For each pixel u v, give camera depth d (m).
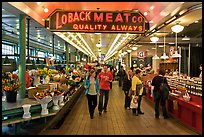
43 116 5.02
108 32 6.34
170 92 7.16
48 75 7.34
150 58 23.22
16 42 13.34
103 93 7.45
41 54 20.70
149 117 6.86
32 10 6.02
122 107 8.52
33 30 9.40
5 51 13.16
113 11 6.35
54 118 5.76
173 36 13.61
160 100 6.95
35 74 6.87
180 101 6.27
